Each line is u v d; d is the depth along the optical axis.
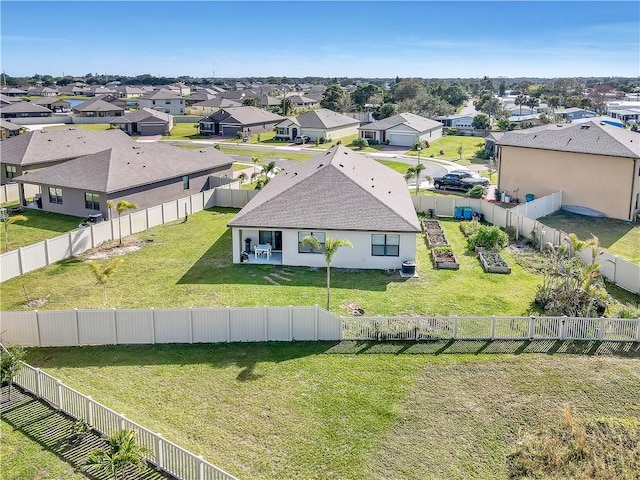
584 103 152.50
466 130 107.50
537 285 28.66
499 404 18.12
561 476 14.80
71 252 33.22
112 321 21.94
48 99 158.88
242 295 26.97
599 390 18.84
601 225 41.03
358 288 28.00
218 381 19.48
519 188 49.09
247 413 17.70
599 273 28.72
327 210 31.48
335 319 22.14
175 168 47.72
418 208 44.50
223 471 13.92
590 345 21.78
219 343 22.20
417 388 19.00
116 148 46.28
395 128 89.06
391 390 18.89
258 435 16.66
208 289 27.81
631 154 40.94
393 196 35.84
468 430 16.94
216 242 36.19
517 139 49.06
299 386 19.16
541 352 21.25
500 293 27.52
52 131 55.88
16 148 51.41
